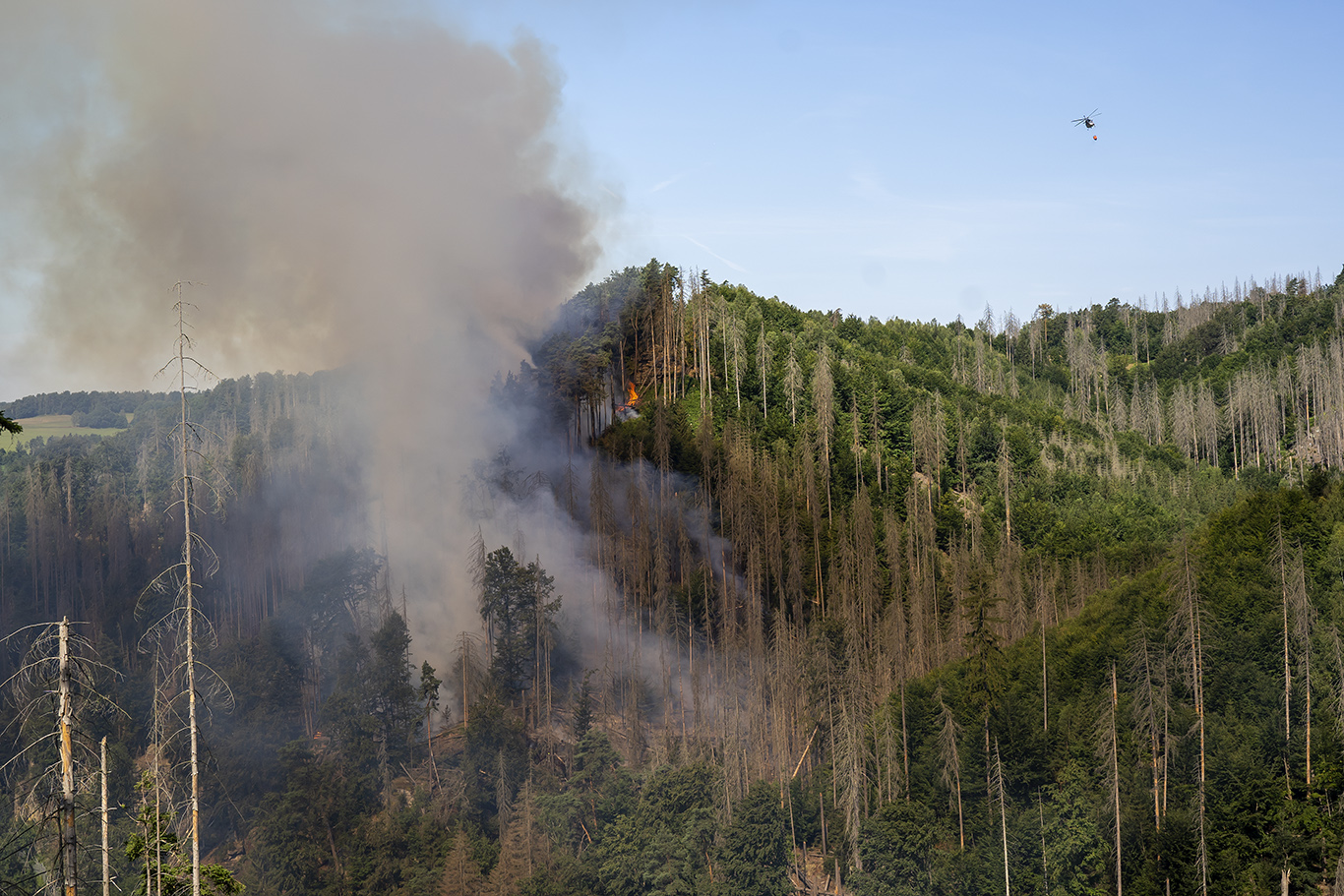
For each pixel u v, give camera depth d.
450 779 123.44
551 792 121.12
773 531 161.75
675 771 117.38
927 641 145.75
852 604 146.75
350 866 110.50
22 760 89.00
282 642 144.12
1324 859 83.62
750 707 133.50
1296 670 94.25
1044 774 100.12
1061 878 92.81
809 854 113.06
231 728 124.38
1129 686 104.19
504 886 103.06
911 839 99.31
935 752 107.88
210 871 45.84
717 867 108.19
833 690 123.06
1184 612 97.94
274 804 115.81
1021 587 151.00
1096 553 169.62
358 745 123.94
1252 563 109.19
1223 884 83.94
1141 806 90.19
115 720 115.62
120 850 52.22
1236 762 89.25
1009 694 108.00
